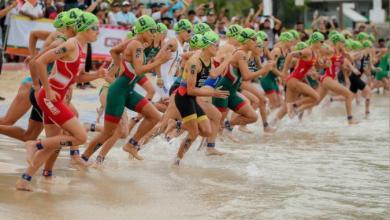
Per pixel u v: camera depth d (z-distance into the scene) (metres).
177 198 17.52
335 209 16.88
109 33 46.47
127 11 47.34
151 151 24.95
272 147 27.17
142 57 21.02
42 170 20.16
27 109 21.00
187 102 22.14
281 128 33.69
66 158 22.45
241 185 19.41
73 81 17.62
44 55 16.94
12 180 18.53
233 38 25.86
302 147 27.28
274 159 24.14
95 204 16.50
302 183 19.91
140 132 22.58
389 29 83.31
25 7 42.41
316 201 17.69
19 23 43.31
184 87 22.11
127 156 23.67
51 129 18.55
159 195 17.80
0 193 16.98
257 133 31.73
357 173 21.66
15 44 43.53
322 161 23.84
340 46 39.28
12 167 20.23
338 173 21.61
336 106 45.38
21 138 20.44
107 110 21.16
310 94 34.22
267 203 17.28
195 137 22.31
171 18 43.31
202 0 91.38
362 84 40.53
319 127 34.28
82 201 16.72
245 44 25.66
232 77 26.20
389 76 55.78
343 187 19.48
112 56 21.72
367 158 24.61
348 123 35.47
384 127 34.41
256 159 24.08
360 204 17.47
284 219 15.79
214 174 20.98
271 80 35.62
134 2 52.78
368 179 20.72
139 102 21.98
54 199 16.75
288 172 21.61
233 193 18.33
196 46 21.86
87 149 21.22
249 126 34.31
